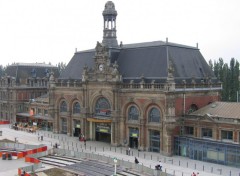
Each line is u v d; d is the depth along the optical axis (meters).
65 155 71.12
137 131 77.62
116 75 78.81
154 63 76.69
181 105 72.75
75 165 63.28
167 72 72.62
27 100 128.38
